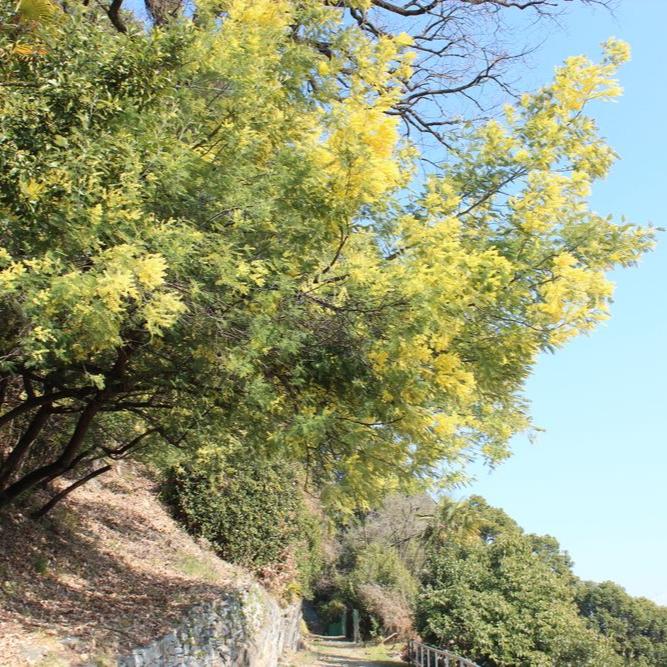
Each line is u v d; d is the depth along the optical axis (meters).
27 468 9.39
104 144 4.35
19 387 7.68
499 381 5.37
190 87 5.19
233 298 4.87
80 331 3.99
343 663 20.64
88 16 5.55
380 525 33.78
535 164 5.23
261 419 5.59
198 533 15.74
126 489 15.32
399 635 31.09
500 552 19.14
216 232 4.91
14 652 5.59
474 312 4.94
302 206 4.84
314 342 4.96
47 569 8.25
